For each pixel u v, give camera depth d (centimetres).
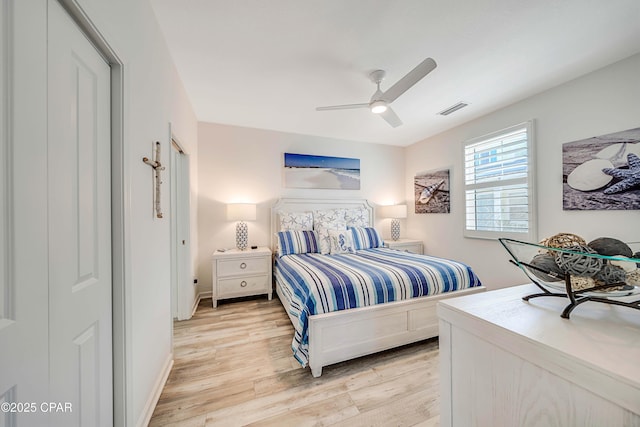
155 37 148
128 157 109
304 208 369
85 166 87
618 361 48
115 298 104
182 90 224
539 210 244
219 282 287
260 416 130
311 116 303
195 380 158
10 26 60
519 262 83
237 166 337
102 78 98
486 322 67
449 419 81
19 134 62
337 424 125
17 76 61
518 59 192
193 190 282
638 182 181
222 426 124
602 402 46
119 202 105
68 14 79
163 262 163
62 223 76
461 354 76
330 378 160
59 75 75
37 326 66
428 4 141
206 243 321
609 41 171
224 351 192
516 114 265
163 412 133
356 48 178
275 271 322
